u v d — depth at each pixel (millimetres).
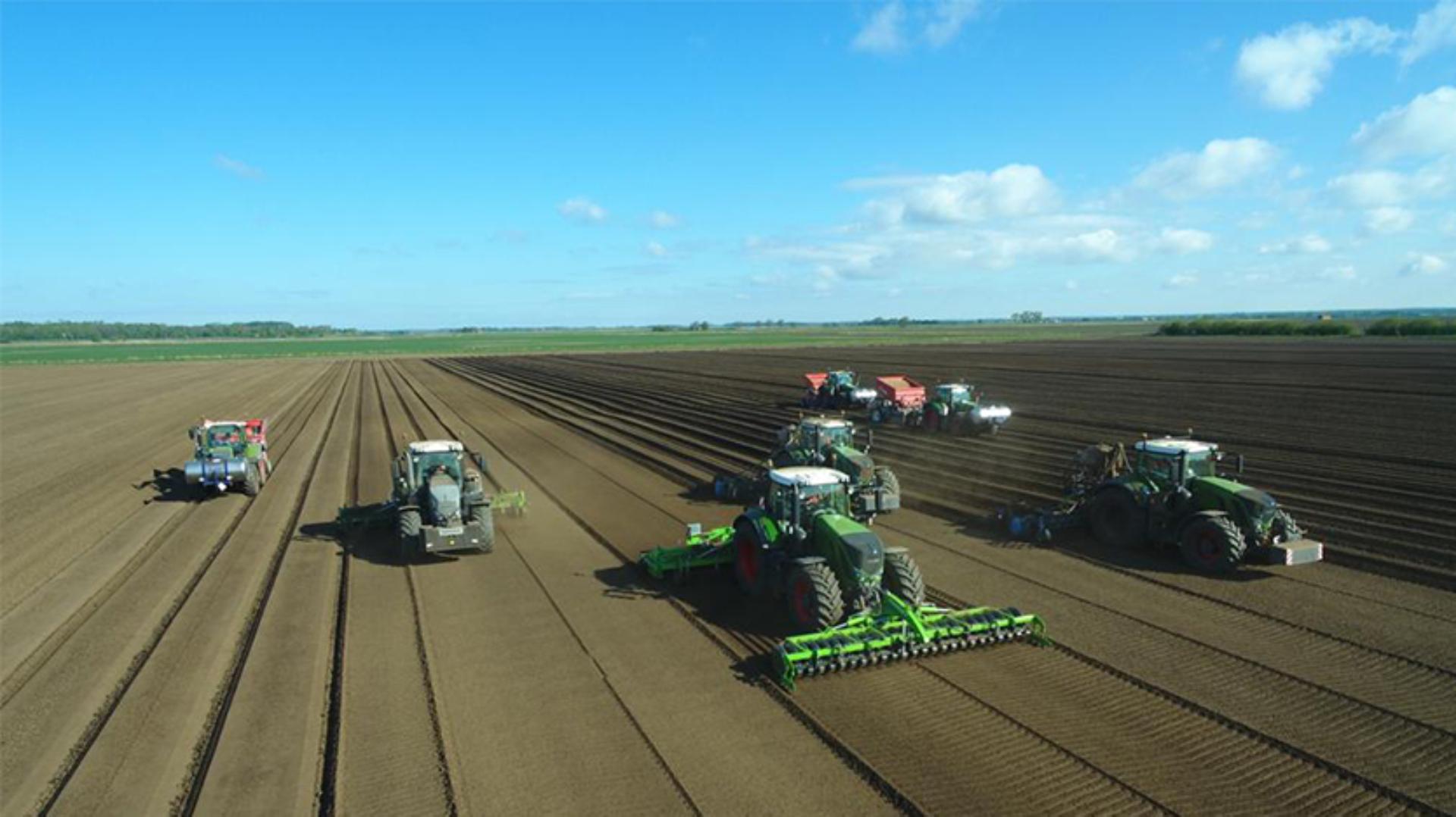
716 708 8633
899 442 26844
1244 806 6789
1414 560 13125
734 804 6898
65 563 14625
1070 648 9992
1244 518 12656
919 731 8078
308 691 9172
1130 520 14039
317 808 7031
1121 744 7770
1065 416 30578
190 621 11523
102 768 7707
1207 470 13875
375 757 7738
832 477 11617
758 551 11750
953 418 27672
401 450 27328
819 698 8820
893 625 9680
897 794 6969
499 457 25609
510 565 13859
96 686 9539
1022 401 35375
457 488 14078
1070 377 46062
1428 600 11445
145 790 7340
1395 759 7438
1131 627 10656
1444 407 30172
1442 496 17078
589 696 8938
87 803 7148
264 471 22344
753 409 36156
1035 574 12914
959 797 6934
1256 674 9211
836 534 10680
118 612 11969
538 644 10391
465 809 6891
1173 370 48844
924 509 17547
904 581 10461
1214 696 8703
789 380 51375
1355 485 18328
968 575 12922
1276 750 7637
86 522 17750
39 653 10562
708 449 25812
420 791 7180
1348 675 9156
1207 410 31047
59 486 21969
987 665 9602
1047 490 18641
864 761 7508
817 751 7734
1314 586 12148
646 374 61188
